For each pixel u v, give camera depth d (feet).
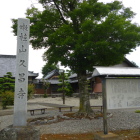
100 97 91.91
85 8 26.84
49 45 33.01
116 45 24.88
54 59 29.66
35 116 36.94
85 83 32.65
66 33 27.20
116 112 37.81
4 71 94.32
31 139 16.24
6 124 30.17
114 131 22.49
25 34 19.89
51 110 47.42
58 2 32.50
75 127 24.48
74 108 52.08
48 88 132.57
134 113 35.96
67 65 29.45
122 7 32.58
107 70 19.67
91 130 23.04
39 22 30.42
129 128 23.80
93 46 24.53
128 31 25.94
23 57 19.44
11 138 15.75
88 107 31.96
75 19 30.14
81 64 29.22
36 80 128.88
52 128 24.31
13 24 32.17
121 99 19.74
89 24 24.72
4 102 57.93
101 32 25.12
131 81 20.36
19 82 18.97
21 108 18.63
